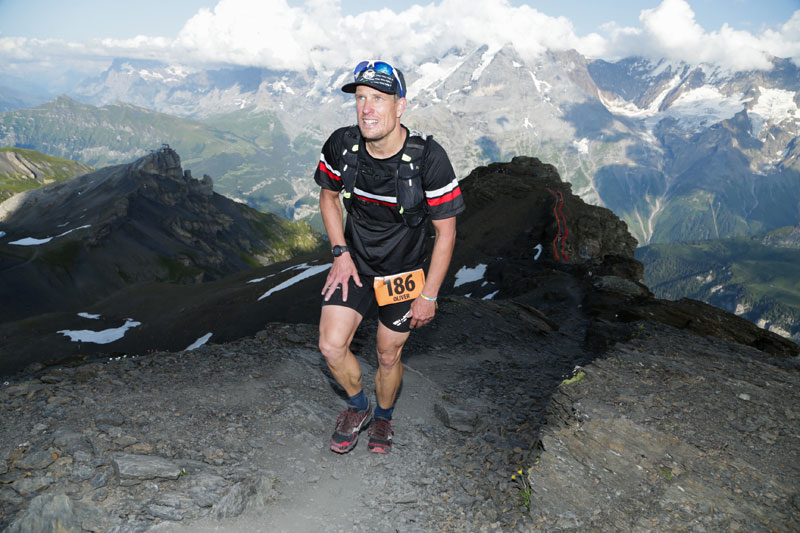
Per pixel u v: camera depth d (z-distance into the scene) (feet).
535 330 39.68
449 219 11.44
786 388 16.71
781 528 9.82
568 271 111.55
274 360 20.89
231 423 14.73
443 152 10.86
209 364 19.74
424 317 12.05
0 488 10.43
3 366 241.14
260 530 10.55
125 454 11.87
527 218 234.17
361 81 9.87
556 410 15.15
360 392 14.01
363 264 12.28
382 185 11.09
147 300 318.04
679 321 46.16
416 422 17.56
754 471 11.60
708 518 10.28
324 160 11.93
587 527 10.50
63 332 278.26
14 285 507.71
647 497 11.09
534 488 11.64
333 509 11.78
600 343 35.70
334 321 12.42
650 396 15.34
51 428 12.86
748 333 43.24
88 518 9.80
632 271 106.73
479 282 167.63
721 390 16.03
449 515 11.68
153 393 15.97
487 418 17.71
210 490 11.20
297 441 14.43
